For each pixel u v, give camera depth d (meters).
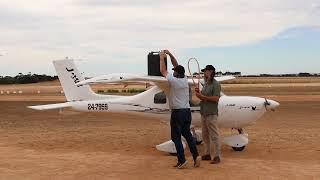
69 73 12.24
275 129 15.34
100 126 16.95
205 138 9.23
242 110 10.16
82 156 9.98
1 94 51.28
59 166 8.78
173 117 8.37
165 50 8.73
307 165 8.76
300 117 20.25
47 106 11.93
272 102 10.27
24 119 20.09
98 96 12.08
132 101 11.22
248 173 7.97
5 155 10.16
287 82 101.56
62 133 14.59
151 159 9.56
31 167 8.70
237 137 10.62
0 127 16.73
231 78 12.66
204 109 8.91
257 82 102.06
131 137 13.43
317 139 12.62
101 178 7.68
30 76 134.75
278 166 8.63
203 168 8.45
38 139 13.02
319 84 81.69
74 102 11.98
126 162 9.20
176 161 9.27
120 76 9.65
